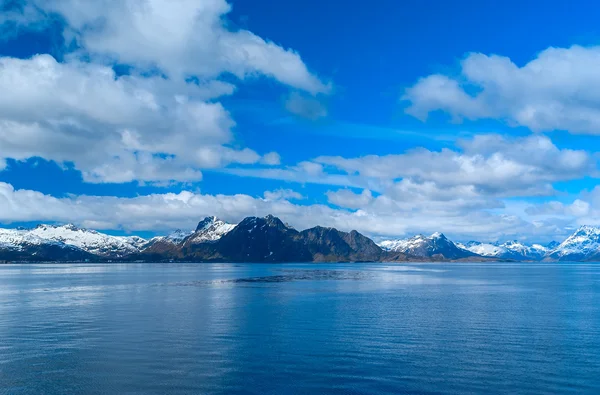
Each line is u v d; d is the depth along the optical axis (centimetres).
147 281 19112
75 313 8319
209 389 3972
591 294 12694
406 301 10388
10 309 8994
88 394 3869
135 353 5131
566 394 3881
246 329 6575
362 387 4022
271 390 3947
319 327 6738
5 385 4081
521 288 15150
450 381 4181
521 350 5309
